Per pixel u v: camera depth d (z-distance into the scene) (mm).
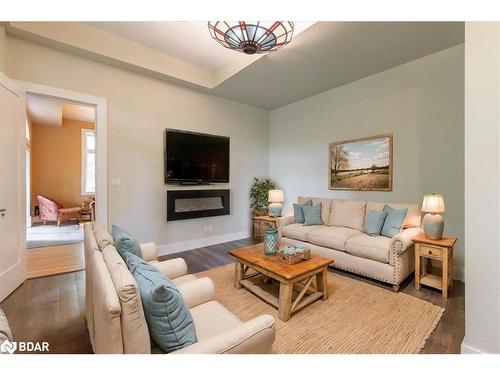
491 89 1496
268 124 5578
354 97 3992
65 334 1899
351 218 3514
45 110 5602
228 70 3859
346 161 4105
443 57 3068
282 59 3289
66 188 7141
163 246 4023
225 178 4746
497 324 1497
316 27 2574
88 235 1873
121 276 1035
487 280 1527
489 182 1511
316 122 4590
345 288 2689
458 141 2984
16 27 2611
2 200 2438
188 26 3004
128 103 3600
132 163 3668
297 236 3596
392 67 3514
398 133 3488
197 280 1700
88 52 3070
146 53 3518
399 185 3488
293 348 1751
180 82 3996
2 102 2449
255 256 2596
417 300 2418
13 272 2596
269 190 4871
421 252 2604
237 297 2518
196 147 4328
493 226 1501
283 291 2117
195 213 4363
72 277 2953
